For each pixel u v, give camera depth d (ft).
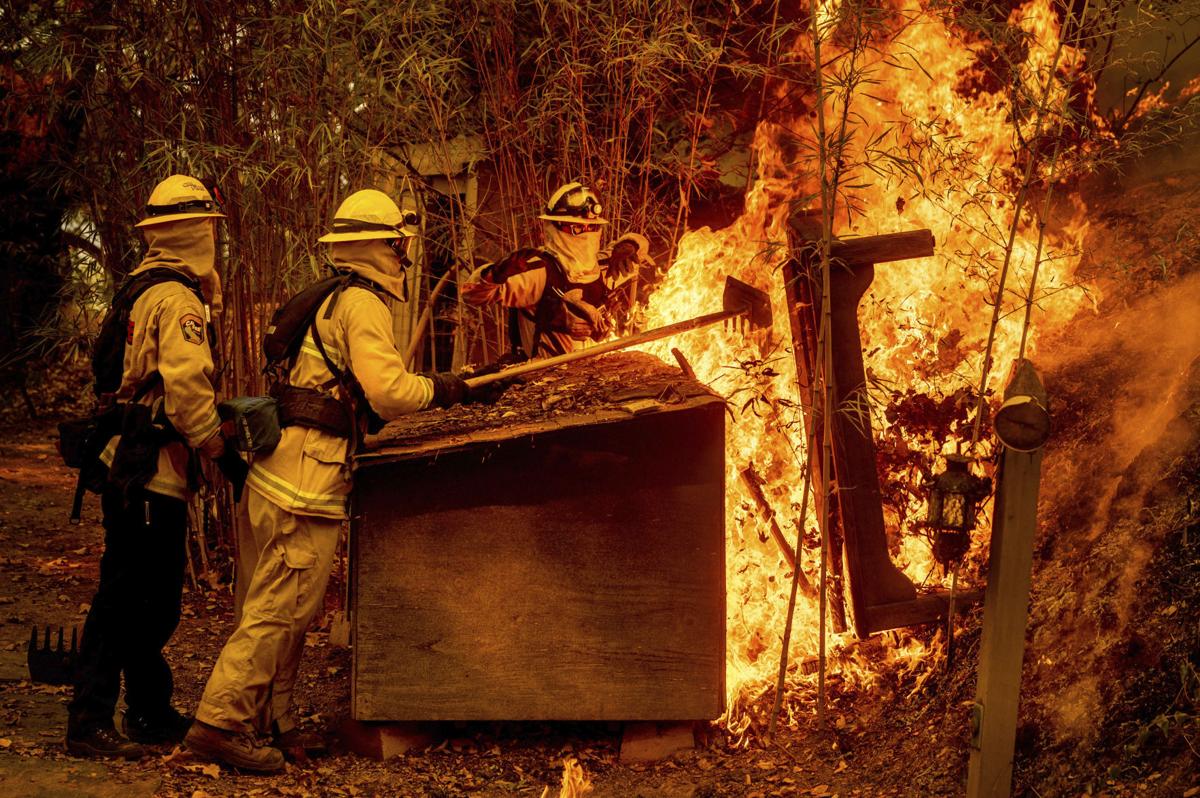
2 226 31.58
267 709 13.71
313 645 18.06
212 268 13.79
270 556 13.25
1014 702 10.96
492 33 19.49
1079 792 10.96
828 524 14.15
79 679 13.34
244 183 19.08
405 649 13.74
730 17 19.52
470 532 13.70
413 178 20.08
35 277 33.58
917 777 12.32
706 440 13.75
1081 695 11.73
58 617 18.66
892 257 13.56
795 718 14.49
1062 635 12.49
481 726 14.76
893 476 15.11
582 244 16.93
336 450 13.25
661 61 18.21
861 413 13.64
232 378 20.25
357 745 14.21
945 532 12.05
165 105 19.62
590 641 13.80
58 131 21.35
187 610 19.51
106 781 12.71
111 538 13.33
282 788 13.00
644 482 13.73
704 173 20.47
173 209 13.44
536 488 13.67
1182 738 10.57
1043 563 13.69
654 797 12.91
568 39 19.12
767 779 13.15
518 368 14.12
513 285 16.48
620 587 13.78
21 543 23.18
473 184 20.36
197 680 16.39
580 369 16.51
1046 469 14.89
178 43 19.52
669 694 13.83
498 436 13.29
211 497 21.43
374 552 13.67
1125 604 12.02
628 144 20.24
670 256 19.49
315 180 18.86
